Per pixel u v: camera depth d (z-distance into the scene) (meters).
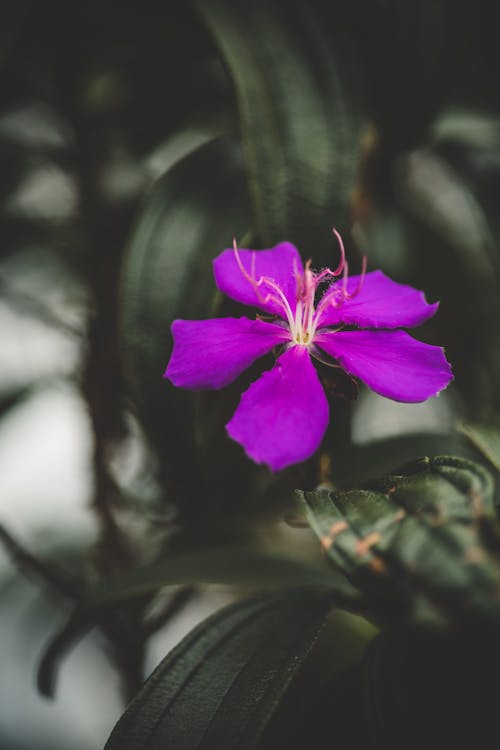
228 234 0.38
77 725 0.61
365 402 0.49
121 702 0.46
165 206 0.38
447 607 0.27
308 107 0.37
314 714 0.35
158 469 0.44
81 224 0.45
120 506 0.46
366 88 0.43
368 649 0.33
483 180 0.46
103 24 0.42
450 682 0.32
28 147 0.45
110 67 0.44
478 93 0.47
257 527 0.42
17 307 0.46
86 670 0.59
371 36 0.41
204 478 0.39
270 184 0.36
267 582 0.37
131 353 0.37
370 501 0.30
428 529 0.29
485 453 0.32
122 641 0.43
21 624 0.58
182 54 0.43
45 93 0.44
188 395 0.37
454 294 0.47
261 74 0.37
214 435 0.40
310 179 0.36
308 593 0.35
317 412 0.31
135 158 0.47
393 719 0.32
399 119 0.43
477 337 0.47
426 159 0.50
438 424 0.53
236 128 0.44
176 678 0.32
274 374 0.32
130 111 0.45
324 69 0.37
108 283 0.44
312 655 0.46
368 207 0.45
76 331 0.45
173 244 0.37
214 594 0.58
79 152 0.44
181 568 0.38
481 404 0.47
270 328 0.33
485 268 0.48
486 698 0.31
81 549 0.56
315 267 0.36
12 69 0.43
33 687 0.60
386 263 0.45
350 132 0.37
